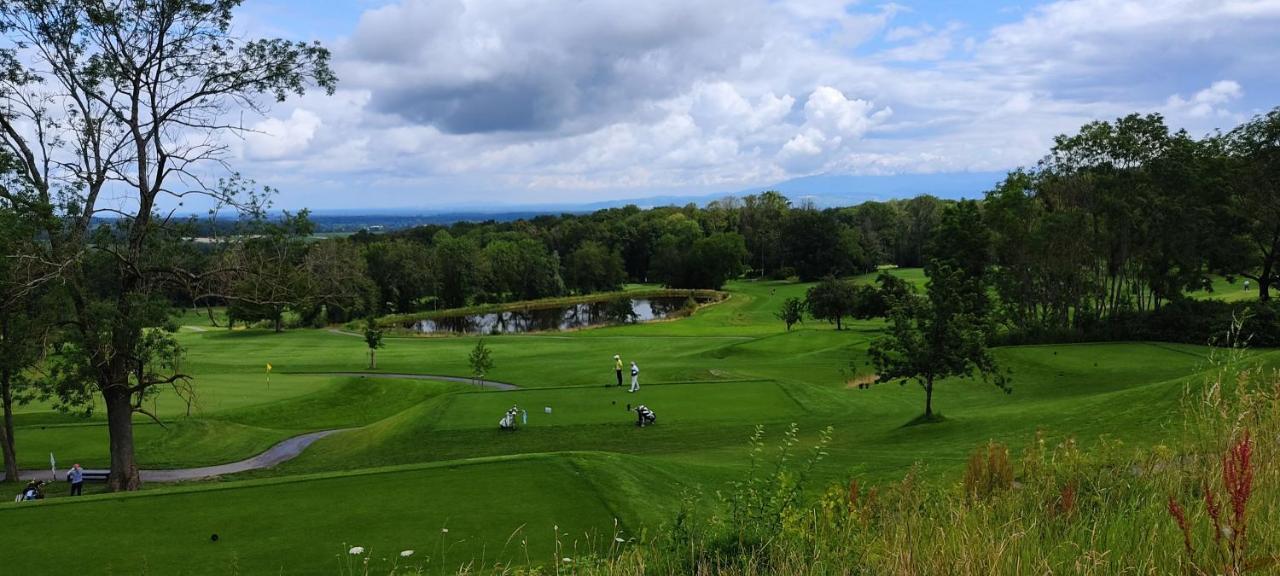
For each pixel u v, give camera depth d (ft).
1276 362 56.18
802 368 157.99
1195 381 65.41
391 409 138.51
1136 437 52.37
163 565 33.88
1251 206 176.65
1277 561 12.42
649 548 25.73
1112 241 184.55
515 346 220.64
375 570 33.22
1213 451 21.97
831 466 63.57
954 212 217.56
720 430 92.38
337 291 90.89
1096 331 171.12
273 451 104.06
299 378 157.28
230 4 76.69
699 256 433.89
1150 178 175.01
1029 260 188.85
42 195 72.23
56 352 74.38
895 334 92.02
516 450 86.43
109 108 76.02
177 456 98.37
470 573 30.25
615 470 48.93
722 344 216.74
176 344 78.43
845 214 584.40
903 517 20.57
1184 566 13.93
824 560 18.92
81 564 34.04
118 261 75.41
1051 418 74.49
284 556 34.88
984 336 90.63
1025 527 18.15
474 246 424.87
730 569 21.71
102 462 92.79
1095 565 14.20
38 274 70.90
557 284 426.10
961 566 15.44
